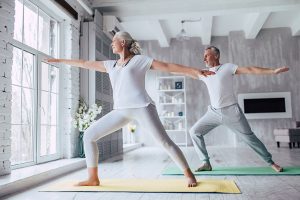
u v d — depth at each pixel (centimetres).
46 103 436
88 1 579
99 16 580
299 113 871
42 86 427
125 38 262
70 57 485
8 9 314
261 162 444
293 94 880
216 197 227
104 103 585
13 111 363
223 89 335
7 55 311
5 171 299
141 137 960
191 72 246
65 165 376
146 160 505
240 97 887
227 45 936
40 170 326
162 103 912
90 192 250
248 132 339
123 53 264
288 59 890
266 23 865
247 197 227
